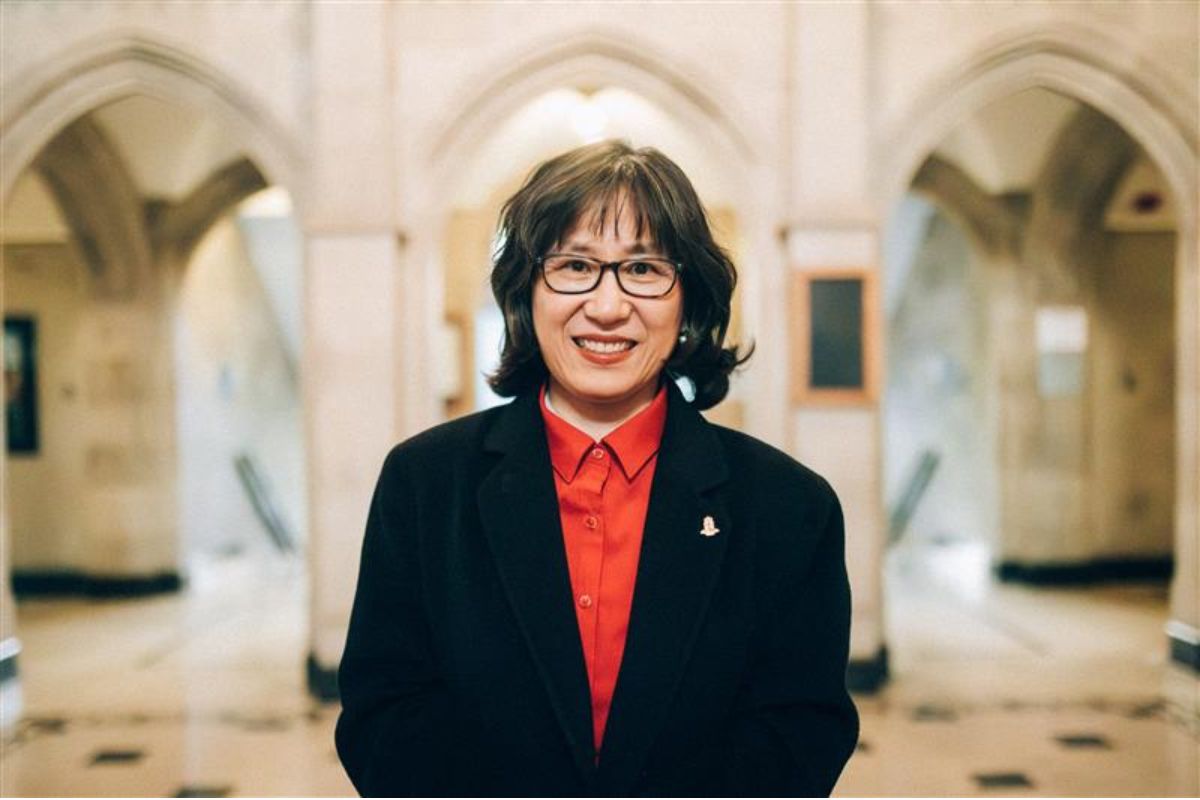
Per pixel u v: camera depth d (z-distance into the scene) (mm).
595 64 5598
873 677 5566
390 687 1297
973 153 8328
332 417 5559
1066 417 8797
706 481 1282
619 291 1224
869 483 5543
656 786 1187
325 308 5551
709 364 1387
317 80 5551
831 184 5535
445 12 5613
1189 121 5539
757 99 5617
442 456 1372
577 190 1226
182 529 9023
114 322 8609
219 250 10703
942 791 4117
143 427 8727
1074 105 7422
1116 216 8695
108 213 8250
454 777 1231
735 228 8086
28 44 5535
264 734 4949
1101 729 4934
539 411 1355
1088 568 8867
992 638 6883
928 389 10992
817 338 5523
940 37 5652
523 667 1222
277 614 7957
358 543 5559
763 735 1230
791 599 1300
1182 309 5773
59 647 6844
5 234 8828
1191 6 5555
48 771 4434
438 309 5754
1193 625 5867
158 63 5633
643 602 1229
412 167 5633
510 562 1243
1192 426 5805
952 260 10688
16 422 8914
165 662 6406
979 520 10781
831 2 5508
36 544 8930
